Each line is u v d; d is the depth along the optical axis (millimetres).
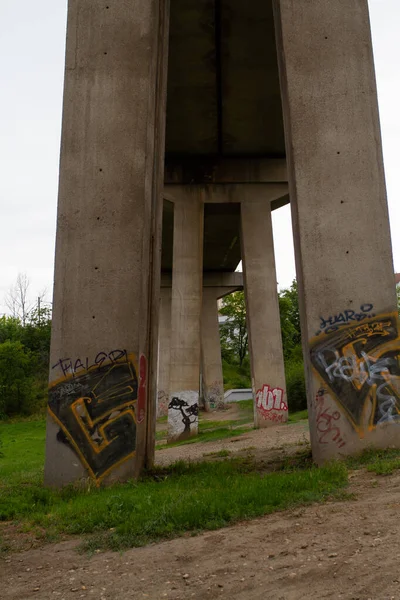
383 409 8773
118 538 5434
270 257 22641
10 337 51469
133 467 8781
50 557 5273
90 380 9086
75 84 10117
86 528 6000
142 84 10062
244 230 22859
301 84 9914
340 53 10008
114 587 4285
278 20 10633
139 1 10406
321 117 9781
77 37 10320
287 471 8742
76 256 9516
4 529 6508
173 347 22125
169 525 5551
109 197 9672
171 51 16953
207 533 5383
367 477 7113
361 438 8711
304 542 4715
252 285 22422
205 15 15547
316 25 10125
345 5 10195
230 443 16031
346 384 8906
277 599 3691
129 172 9742
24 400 40812
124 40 10258
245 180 23000
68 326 9305
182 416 21547
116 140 9859
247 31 16125
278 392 21594
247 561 4469
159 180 11062
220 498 6262
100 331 9250
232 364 62125
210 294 39812
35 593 4371
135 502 6574
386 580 3719
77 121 9969
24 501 7695
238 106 19578
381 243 9352
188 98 19125
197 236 22781
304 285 9312
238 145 22297
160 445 20109
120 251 9492
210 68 17688
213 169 23141
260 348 21922
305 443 12594
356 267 9289
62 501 7668
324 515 5461
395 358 8953
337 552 4363
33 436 26578
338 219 9445
